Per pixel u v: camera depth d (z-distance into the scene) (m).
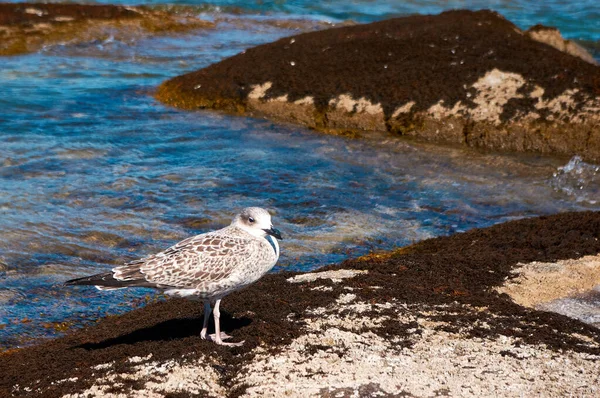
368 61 22.25
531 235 13.00
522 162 18.81
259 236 8.80
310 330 8.80
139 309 10.91
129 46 30.00
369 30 24.25
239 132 20.75
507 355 8.19
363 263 11.84
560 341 8.59
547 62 21.00
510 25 24.27
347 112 21.08
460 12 24.92
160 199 16.17
